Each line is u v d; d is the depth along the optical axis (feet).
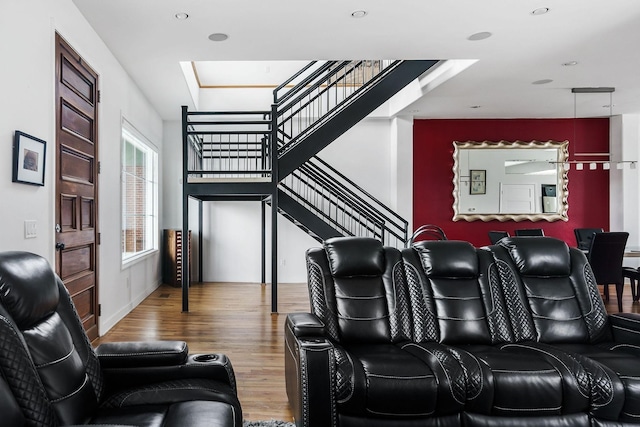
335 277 7.95
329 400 5.88
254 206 22.52
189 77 17.24
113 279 13.35
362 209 19.20
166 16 10.56
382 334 7.59
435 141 22.26
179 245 20.47
